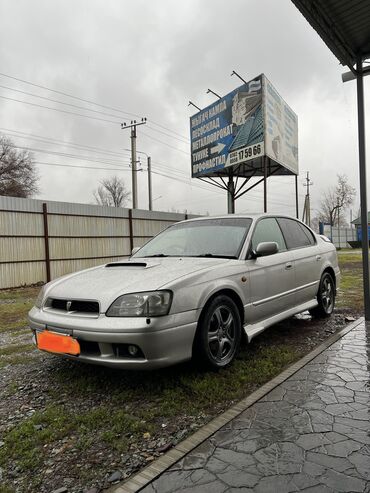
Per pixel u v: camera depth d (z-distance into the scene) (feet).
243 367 10.71
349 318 16.46
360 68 15.74
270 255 13.01
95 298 9.27
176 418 8.01
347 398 8.46
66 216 47.65
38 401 9.25
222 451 6.57
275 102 52.85
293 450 6.50
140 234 58.54
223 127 57.72
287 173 64.75
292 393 8.79
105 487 5.92
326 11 12.89
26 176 131.54
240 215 13.97
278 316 13.03
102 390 9.61
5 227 40.91
